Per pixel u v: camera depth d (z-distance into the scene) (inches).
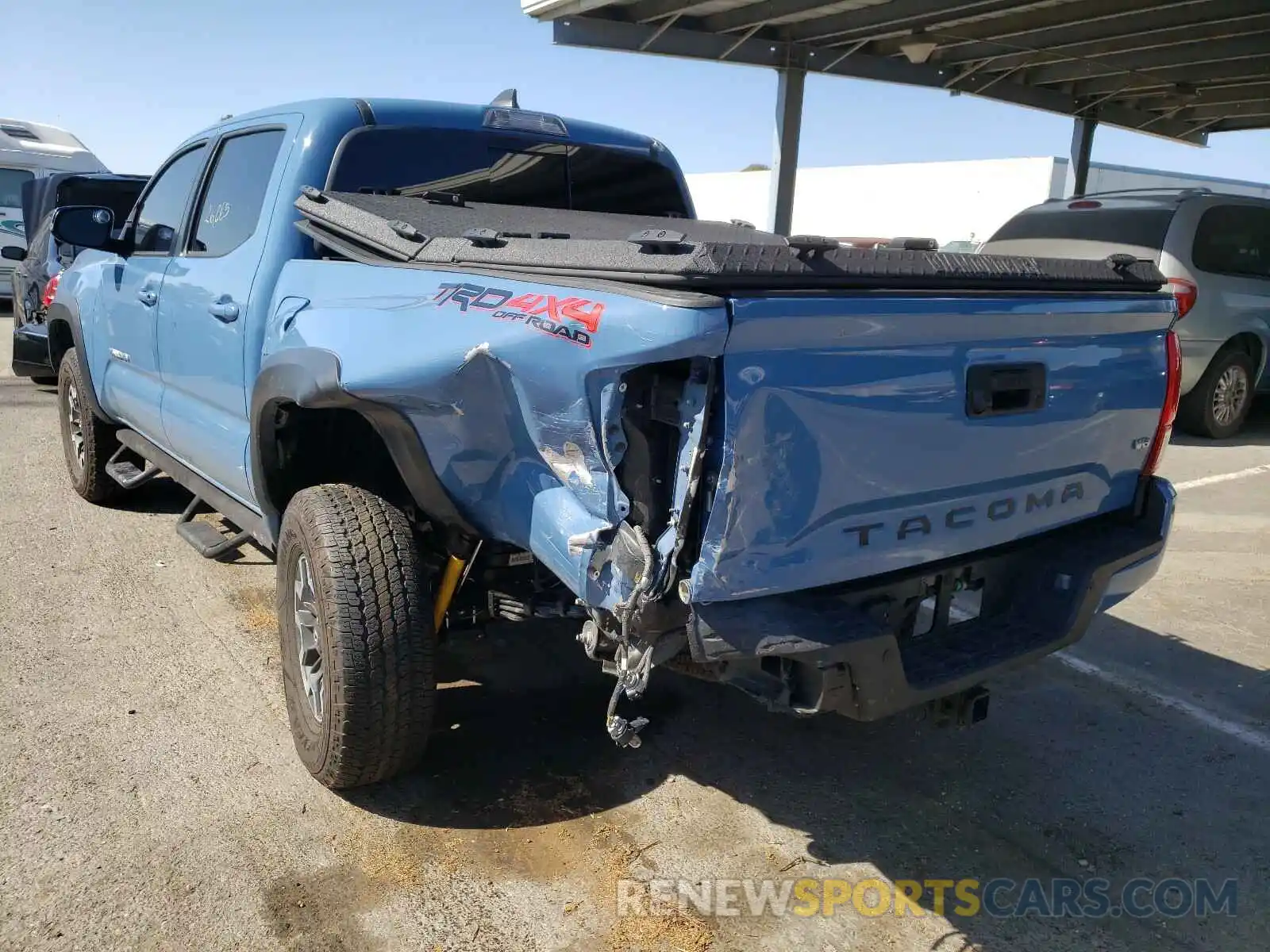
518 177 167.5
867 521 94.8
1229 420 352.2
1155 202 330.0
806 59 477.4
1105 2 399.5
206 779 124.0
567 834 116.9
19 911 99.1
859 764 136.5
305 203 139.1
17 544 205.3
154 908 100.5
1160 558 123.0
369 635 110.0
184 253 172.9
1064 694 160.1
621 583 88.2
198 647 161.5
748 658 91.0
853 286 90.9
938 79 528.7
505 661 161.9
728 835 118.5
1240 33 434.0
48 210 424.8
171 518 227.8
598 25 426.3
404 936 98.6
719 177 1524.4
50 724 135.3
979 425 101.5
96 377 213.0
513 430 98.5
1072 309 106.7
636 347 82.2
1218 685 164.1
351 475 137.7
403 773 123.0
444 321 102.0
